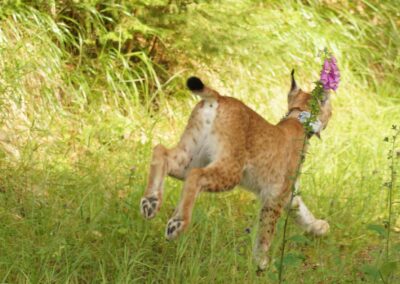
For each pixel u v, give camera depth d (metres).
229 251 9.27
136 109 13.50
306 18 17.69
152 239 9.40
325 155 13.09
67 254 8.40
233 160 8.61
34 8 13.66
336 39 17.67
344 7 19.61
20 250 8.41
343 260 9.66
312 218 10.41
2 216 9.09
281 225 9.73
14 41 12.88
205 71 15.16
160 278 8.44
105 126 12.65
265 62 15.81
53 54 13.06
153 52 14.94
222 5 14.13
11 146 11.28
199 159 8.77
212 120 8.66
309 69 16.69
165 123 13.68
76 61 13.95
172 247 9.18
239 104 8.88
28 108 12.28
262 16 15.54
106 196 10.12
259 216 9.44
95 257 8.63
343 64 17.38
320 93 8.34
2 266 8.11
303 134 9.85
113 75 13.78
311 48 17.08
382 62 18.38
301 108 10.23
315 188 11.73
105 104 13.30
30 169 10.47
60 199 9.83
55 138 12.07
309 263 9.67
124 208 9.99
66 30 13.52
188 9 13.66
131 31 14.14
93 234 9.07
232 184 8.63
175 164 8.66
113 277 8.34
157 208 8.30
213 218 10.16
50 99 12.51
